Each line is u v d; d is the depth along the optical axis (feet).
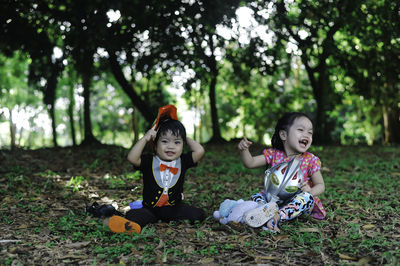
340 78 57.88
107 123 103.40
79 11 29.58
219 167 29.01
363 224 13.79
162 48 36.29
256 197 14.29
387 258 10.05
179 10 31.27
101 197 19.19
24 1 32.40
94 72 44.06
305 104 80.84
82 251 11.37
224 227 13.14
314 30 38.73
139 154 13.66
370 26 40.86
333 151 43.24
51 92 49.93
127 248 11.27
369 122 75.56
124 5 29.01
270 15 35.73
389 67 49.47
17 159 31.68
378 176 24.59
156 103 60.39
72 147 43.70
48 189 20.99
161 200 13.92
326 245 11.65
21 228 13.61
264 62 40.63
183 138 14.06
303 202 13.48
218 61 57.72
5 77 66.69
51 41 41.42
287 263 10.29
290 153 14.32
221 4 29.71
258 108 76.07
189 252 11.11
